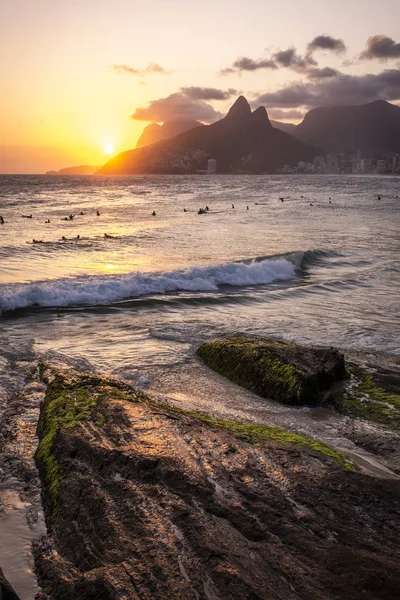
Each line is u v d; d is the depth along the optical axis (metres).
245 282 20.31
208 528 4.91
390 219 45.53
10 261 23.89
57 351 11.80
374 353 12.04
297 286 19.77
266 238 33.00
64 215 49.25
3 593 4.10
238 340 11.78
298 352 10.62
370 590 4.20
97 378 9.53
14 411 8.26
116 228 38.22
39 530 5.27
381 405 9.12
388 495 5.82
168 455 6.29
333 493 5.76
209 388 10.07
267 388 9.85
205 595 4.07
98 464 6.12
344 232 36.34
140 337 13.10
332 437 8.10
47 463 6.44
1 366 10.58
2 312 15.20
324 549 4.72
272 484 5.86
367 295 18.22
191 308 16.27
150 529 4.89
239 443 6.90
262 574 4.32
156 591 4.09
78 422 7.28
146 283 18.56
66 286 17.22
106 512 5.20
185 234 34.69
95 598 4.07
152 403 8.48
